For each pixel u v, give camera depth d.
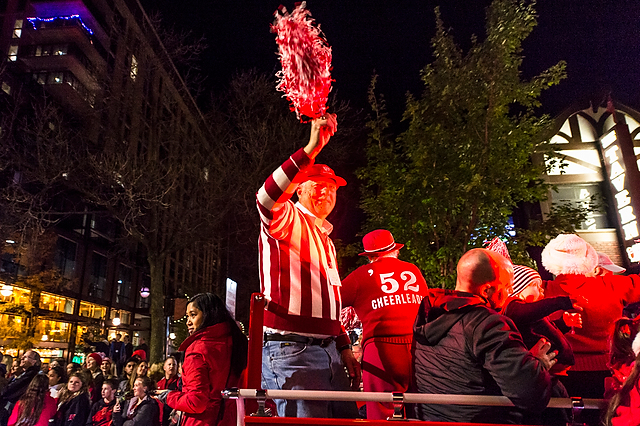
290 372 2.56
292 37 2.21
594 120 14.96
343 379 2.83
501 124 9.39
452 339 2.37
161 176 16.62
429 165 9.59
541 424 2.36
